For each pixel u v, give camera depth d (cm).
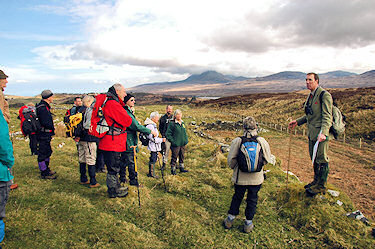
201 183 640
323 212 429
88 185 538
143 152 975
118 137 447
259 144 379
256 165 371
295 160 1355
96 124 431
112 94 436
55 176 569
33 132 523
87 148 516
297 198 480
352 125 2366
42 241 318
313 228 409
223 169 777
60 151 862
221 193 579
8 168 274
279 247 370
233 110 5062
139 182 612
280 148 1722
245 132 397
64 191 487
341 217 418
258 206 499
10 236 315
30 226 342
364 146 1777
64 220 376
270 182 630
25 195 439
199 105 6881
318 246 370
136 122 491
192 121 3209
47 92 521
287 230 418
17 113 2245
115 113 427
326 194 463
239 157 377
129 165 566
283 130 2609
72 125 500
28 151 864
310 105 446
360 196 817
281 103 4447
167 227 404
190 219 436
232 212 412
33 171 607
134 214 434
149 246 345
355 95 3344
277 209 485
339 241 368
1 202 273
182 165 764
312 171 1121
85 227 365
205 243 370
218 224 435
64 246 316
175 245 362
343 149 1680
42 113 510
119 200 467
